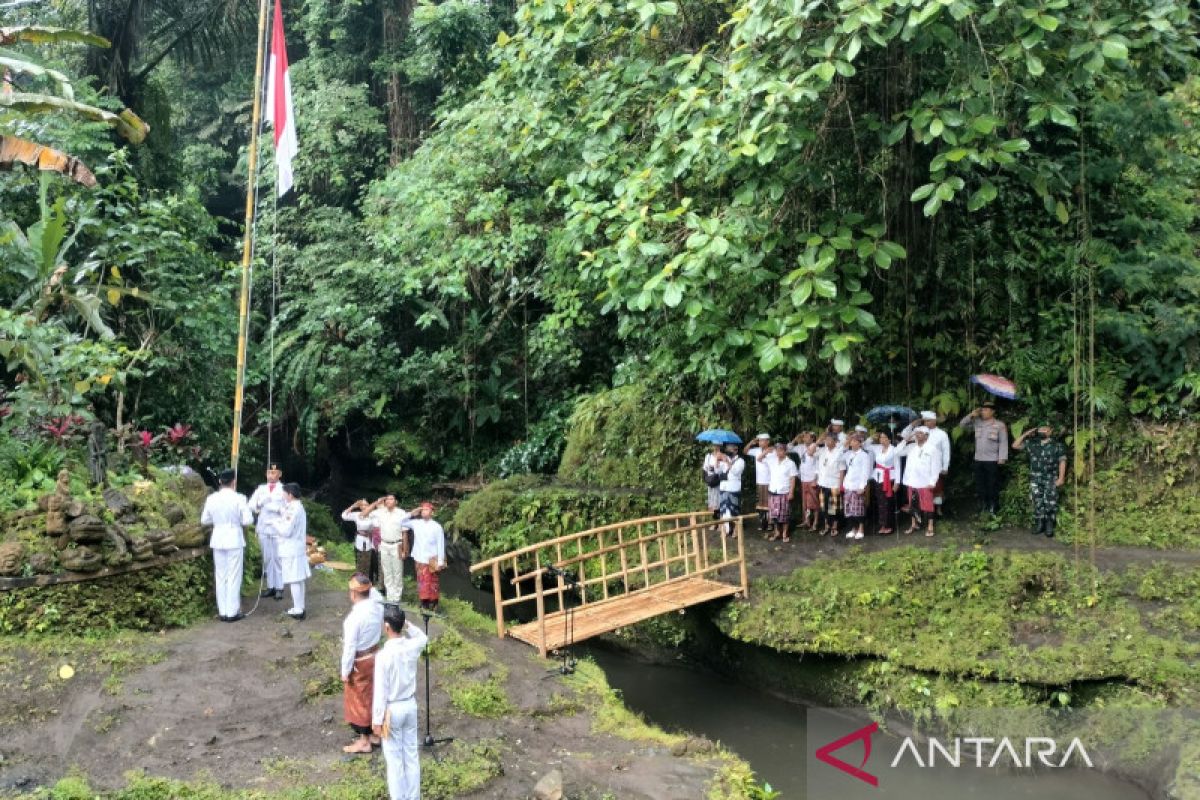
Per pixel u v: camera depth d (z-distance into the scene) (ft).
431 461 66.80
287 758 23.86
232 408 56.90
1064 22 30.30
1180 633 31.42
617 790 23.86
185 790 21.97
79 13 54.39
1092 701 29.99
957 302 45.55
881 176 40.83
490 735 26.43
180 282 49.32
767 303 37.04
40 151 28.81
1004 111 34.88
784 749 31.55
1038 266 44.55
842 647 33.71
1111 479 40.24
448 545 54.03
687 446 50.06
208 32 58.49
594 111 41.14
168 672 27.50
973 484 44.68
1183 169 48.29
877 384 47.65
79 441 35.29
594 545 46.29
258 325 64.23
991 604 34.40
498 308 62.59
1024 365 43.55
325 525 54.54
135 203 50.21
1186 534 37.73
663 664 40.45
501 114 47.93
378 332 61.62
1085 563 35.94
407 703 21.56
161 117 56.85
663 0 41.83
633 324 44.91
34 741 24.13
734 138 34.32
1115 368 42.37
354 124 67.15
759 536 45.16
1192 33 33.81
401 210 59.31
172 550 31.94
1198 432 39.27
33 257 35.45
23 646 27.63
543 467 59.93
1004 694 30.66
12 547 28.63
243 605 34.35
